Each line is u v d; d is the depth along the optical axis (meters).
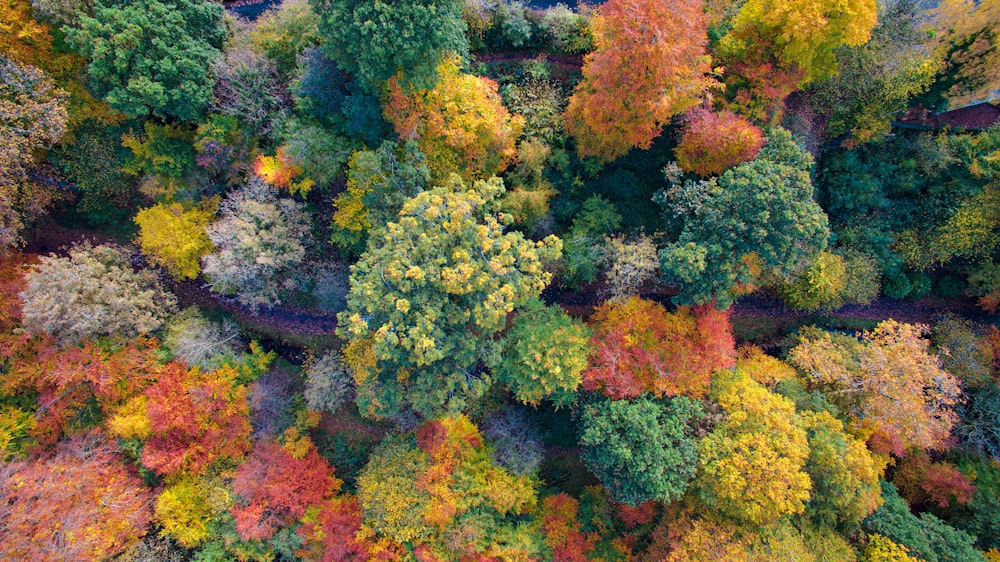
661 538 27.30
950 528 27.59
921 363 27.58
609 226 29.31
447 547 27.44
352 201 27.38
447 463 28.06
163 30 23.97
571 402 29.25
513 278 23.38
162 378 27.56
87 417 28.91
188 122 27.62
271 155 28.28
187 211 28.45
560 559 27.83
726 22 27.30
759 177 23.81
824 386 29.20
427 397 24.28
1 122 24.14
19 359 27.39
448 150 27.38
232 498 28.02
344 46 23.58
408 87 24.16
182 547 28.62
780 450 24.91
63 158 27.94
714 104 27.94
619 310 27.41
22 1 23.83
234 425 29.02
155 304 28.83
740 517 26.17
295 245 27.64
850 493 25.64
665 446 25.80
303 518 28.64
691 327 26.98
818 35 23.81
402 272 21.98
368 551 27.78
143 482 28.77
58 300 25.36
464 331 24.12
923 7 27.81
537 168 28.31
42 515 25.06
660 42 21.39
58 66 25.80
